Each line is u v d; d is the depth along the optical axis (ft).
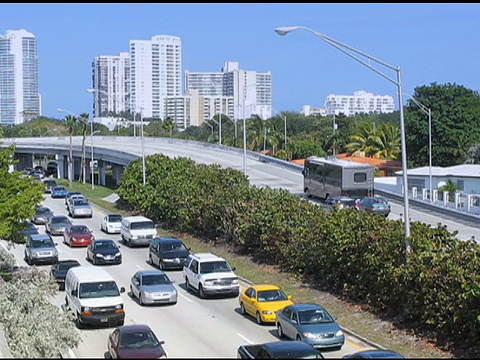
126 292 109.81
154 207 182.39
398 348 73.92
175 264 126.52
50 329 72.54
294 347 60.70
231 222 142.41
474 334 70.59
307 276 110.73
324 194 193.26
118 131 558.56
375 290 90.33
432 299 76.74
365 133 378.53
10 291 90.07
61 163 377.91
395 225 93.40
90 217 203.92
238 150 327.47
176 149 345.72
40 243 136.36
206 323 88.79
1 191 108.99
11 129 593.83
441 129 297.74
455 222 161.79
